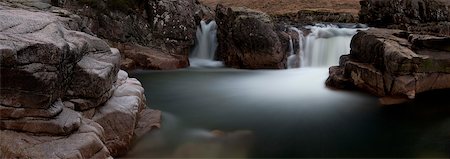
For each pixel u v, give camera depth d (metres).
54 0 21.81
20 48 7.33
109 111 9.90
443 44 16.88
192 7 27.20
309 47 23.48
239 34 23.42
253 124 13.19
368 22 28.44
